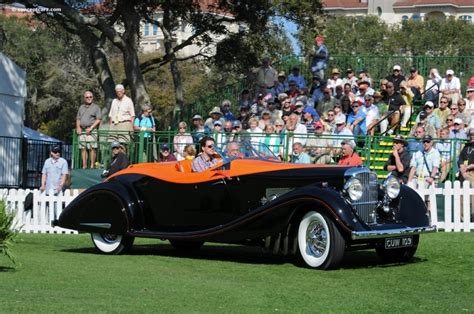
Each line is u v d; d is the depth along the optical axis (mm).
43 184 28625
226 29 50000
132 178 20875
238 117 39969
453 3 161750
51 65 92750
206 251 21688
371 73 48094
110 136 33375
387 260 19062
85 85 92438
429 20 107688
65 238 25797
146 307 13211
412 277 16781
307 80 47906
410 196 18875
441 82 38250
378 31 103375
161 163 21359
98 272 17094
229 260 19562
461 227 25578
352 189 17625
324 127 33312
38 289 14742
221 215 19547
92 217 20875
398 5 164625
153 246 23141
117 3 46438
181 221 20156
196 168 20172
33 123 97125
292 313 13023
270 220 18188
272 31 53156
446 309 13586
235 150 20016
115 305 13297
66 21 47969
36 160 45906
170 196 20281
